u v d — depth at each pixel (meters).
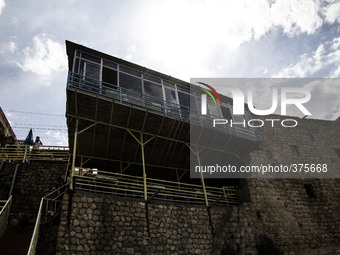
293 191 16.09
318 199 16.28
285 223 14.41
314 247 14.04
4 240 10.29
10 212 12.47
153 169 16.38
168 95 15.10
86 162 15.21
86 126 12.90
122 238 10.16
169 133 14.18
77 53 13.67
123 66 14.63
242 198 15.45
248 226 13.40
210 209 13.03
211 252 11.66
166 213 11.71
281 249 13.30
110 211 10.52
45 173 14.30
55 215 10.58
